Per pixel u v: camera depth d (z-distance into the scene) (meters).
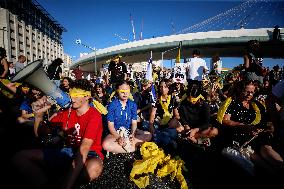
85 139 2.54
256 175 3.05
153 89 5.95
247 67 5.11
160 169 3.10
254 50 5.10
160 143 4.30
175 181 2.98
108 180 2.90
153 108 4.68
